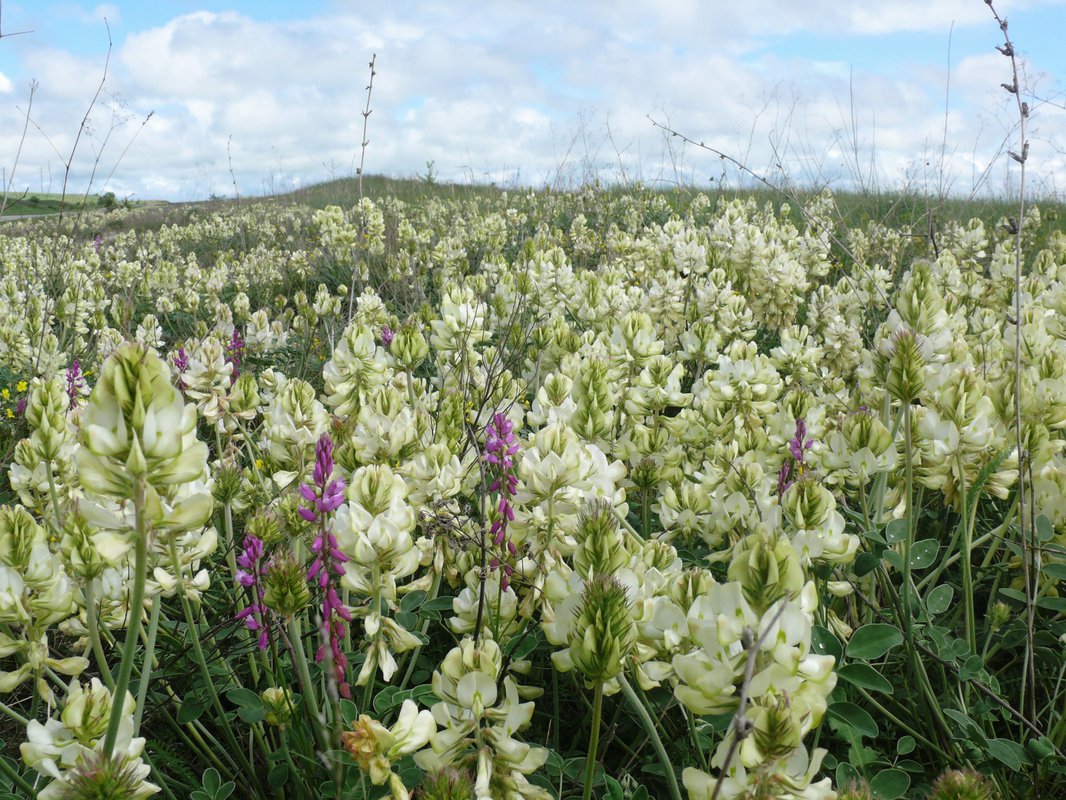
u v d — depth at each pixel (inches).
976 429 104.0
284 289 434.6
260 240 658.8
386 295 361.7
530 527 99.2
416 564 83.7
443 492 106.0
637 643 74.1
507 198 709.3
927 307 111.6
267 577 75.9
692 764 90.7
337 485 75.7
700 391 153.8
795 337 185.2
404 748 67.3
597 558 72.4
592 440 132.0
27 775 93.4
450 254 366.6
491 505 100.3
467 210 624.7
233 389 140.9
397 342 145.6
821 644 82.7
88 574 81.4
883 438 102.0
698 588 72.6
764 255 270.8
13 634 82.4
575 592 68.5
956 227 334.0
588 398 125.3
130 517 63.9
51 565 79.2
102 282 419.5
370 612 83.9
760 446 129.4
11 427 202.4
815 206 410.0
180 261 579.5
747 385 143.6
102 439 54.5
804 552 84.7
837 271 349.1
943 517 138.9
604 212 523.5
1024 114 108.6
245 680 117.1
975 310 215.2
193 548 90.4
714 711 57.0
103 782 60.6
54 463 115.0
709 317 227.1
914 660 94.4
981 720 98.0
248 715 90.4
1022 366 135.8
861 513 116.3
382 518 81.4
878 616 112.3
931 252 311.4
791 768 57.9
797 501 86.6
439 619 104.5
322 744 83.3
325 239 398.3
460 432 127.9
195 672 103.5
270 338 250.7
